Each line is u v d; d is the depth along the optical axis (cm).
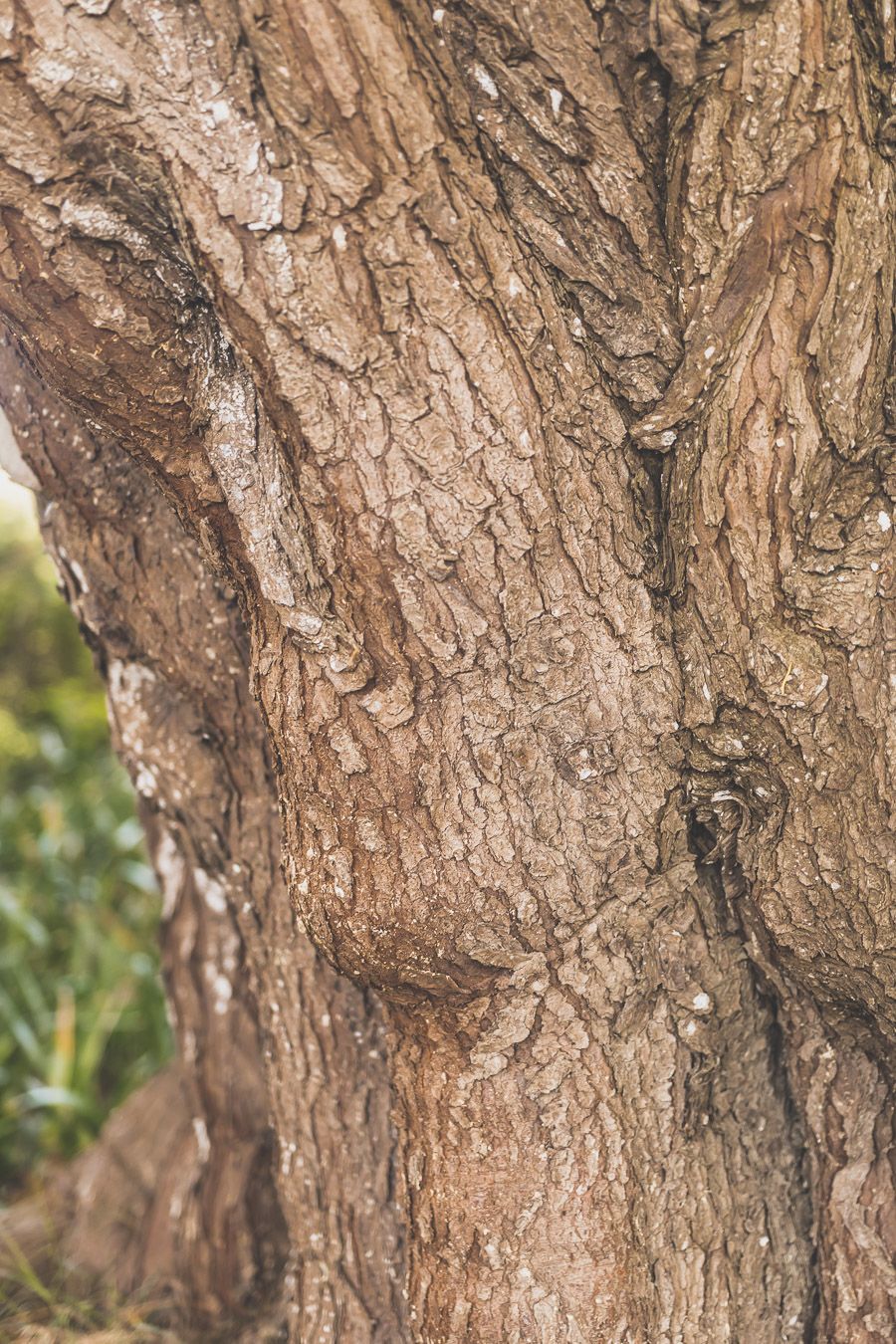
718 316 133
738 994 150
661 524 138
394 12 124
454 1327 149
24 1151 254
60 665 408
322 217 125
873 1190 153
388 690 135
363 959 141
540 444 131
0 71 122
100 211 126
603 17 128
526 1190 146
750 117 128
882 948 138
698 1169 152
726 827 143
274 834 168
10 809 355
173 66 123
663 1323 151
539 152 131
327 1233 168
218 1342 189
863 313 132
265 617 138
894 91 131
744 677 137
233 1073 188
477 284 128
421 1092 148
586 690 137
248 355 129
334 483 131
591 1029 144
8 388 157
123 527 161
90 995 282
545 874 139
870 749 135
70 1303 198
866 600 134
